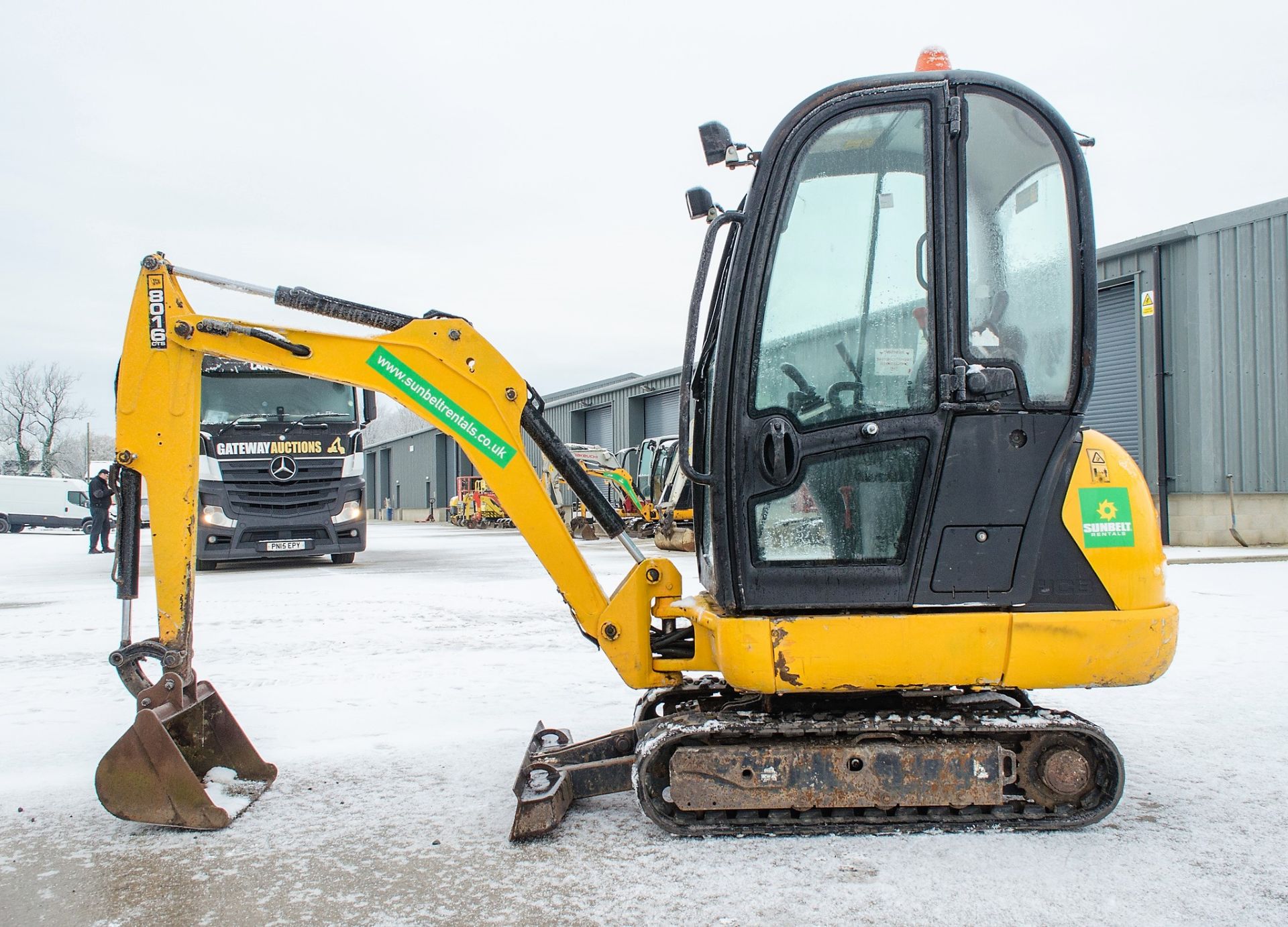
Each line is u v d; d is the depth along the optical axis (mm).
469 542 23281
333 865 2898
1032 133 3100
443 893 2670
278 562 15195
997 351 3070
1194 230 15234
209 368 12914
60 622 8352
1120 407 16672
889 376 3088
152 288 3500
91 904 2645
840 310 3107
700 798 3000
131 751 3236
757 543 3105
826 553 3084
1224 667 5578
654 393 32188
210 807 3215
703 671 3584
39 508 40875
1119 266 16500
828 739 3066
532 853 2945
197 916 2561
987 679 2973
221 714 3740
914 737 3059
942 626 2963
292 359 3572
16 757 4176
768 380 3109
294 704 5023
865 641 2955
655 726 3246
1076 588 3051
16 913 2598
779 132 3098
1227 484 15109
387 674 5766
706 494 3713
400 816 3322
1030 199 3102
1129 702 4785
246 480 12703
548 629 7488
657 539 18328
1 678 5883
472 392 3631
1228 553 13406
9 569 15688
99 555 20250
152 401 3500
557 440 3668
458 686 5430
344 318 3646
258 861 2939
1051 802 3057
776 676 2963
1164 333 15828
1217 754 3893
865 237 3111
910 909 2508
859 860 2824
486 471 3621
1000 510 3037
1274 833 3025
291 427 12898
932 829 3033
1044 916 2459
